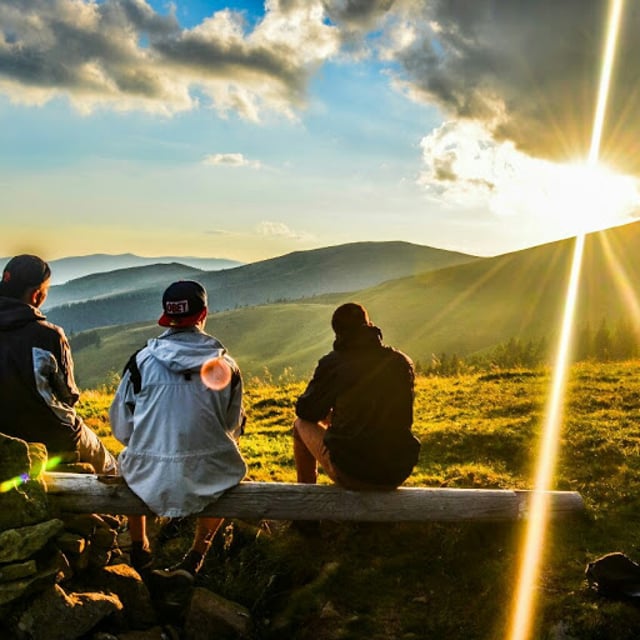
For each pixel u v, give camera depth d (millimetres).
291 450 11195
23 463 5207
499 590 5844
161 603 5594
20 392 5664
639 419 12445
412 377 6391
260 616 5707
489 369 21469
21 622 4750
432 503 6363
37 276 5938
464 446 10953
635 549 6480
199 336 5855
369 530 6715
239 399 5980
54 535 5160
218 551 6328
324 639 5340
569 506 6938
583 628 5230
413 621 5535
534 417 12969
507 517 6609
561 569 6156
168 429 5578
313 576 6113
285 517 5973
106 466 6867
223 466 5789
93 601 4996
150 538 6473
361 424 6121
